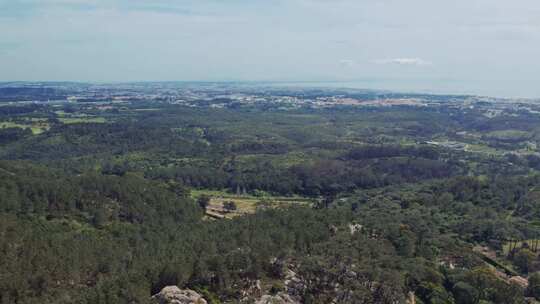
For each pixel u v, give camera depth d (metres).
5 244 102.81
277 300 91.25
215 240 117.00
